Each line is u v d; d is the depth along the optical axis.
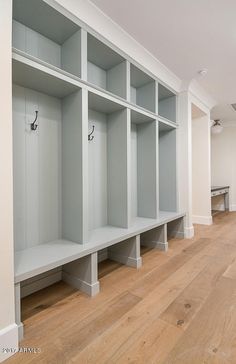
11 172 1.11
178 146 3.13
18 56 1.32
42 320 1.36
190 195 3.18
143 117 2.51
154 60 2.44
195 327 1.29
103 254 2.35
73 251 1.59
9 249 1.11
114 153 2.29
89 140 2.19
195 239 3.07
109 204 2.35
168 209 3.16
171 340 1.19
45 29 1.71
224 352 1.10
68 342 1.18
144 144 2.73
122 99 2.09
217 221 4.30
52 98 1.86
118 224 2.27
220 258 2.37
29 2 1.46
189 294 1.65
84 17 1.69
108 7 1.68
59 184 1.91
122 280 1.88
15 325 1.12
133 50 2.18
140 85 2.73
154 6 1.68
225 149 5.57
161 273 2.01
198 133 4.05
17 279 1.20
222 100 3.90
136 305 1.51
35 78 1.54
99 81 2.28
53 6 1.51
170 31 1.98
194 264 2.21
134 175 2.77
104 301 1.57
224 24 1.89
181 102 3.13
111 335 1.23
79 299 1.60
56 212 1.89
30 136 1.72
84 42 1.72
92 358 1.07
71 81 1.62
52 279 1.84
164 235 2.61
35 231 1.75
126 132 2.17
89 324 1.32
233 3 1.66
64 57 1.86
